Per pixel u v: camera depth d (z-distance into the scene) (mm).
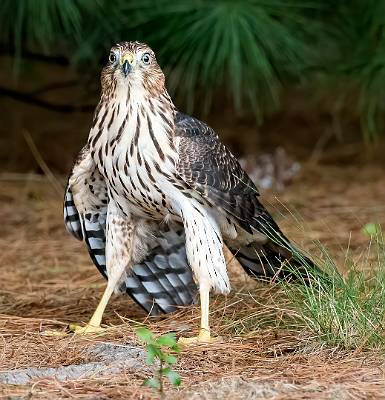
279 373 9055
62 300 12461
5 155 20219
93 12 16344
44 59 18688
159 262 11586
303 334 10062
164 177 10500
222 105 22516
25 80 22531
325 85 18328
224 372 9203
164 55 16031
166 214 10852
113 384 8812
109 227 11086
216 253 10656
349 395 8398
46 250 14961
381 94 17578
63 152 20344
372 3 16953
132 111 10367
